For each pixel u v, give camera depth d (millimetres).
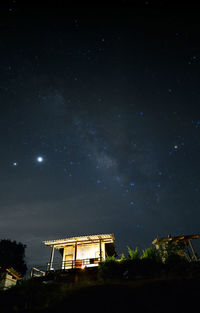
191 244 14633
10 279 18203
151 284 7867
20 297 9398
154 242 15195
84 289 8539
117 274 11766
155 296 6828
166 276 9391
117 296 7234
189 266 10953
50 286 10477
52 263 16719
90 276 13164
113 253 22484
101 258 16812
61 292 9023
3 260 28453
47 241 18359
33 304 8461
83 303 7156
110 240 18812
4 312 8117
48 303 8156
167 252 13633
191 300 6242
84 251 18609
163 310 5969
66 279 13344
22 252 31594
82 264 16672
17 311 8000
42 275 15203
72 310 6812
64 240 18234
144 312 6008
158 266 11594
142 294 7109
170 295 6738
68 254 18672
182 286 7242
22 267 30344
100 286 8547
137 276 10539
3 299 9398
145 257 12734
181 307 5973
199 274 8797
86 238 18172
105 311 6383
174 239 14883
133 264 12094
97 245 18781
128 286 8055
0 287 16406
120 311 6258
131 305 6512
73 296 7996
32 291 9727
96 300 7195
